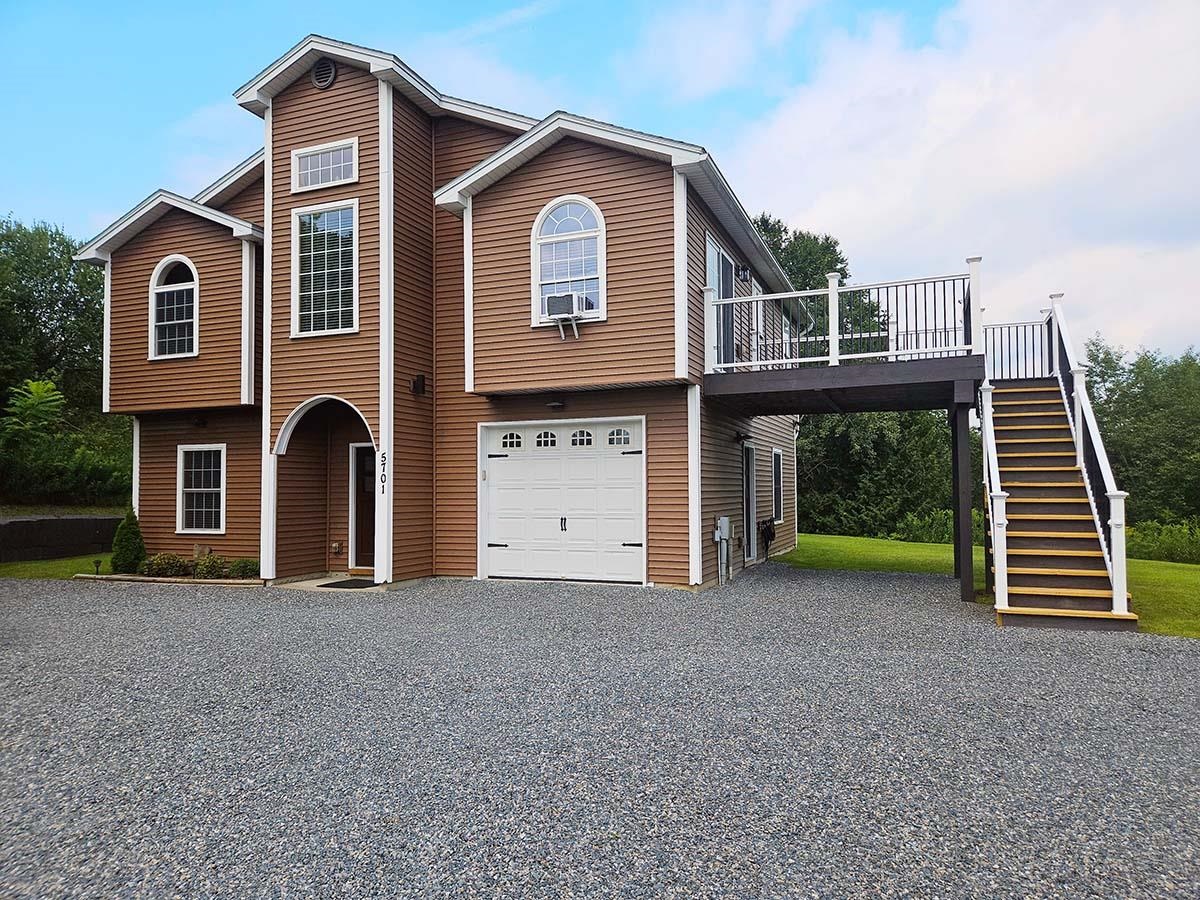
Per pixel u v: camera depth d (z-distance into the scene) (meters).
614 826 3.23
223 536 12.66
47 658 6.46
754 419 14.62
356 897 2.68
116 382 12.86
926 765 3.94
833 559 15.38
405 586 10.76
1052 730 4.51
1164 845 3.07
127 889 2.74
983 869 2.88
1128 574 12.70
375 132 11.07
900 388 10.29
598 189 10.45
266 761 4.02
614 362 10.27
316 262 11.37
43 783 3.75
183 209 12.34
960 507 9.56
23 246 29.38
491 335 10.92
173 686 5.55
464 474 11.66
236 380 12.05
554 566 11.15
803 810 3.40
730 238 12.79
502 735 4.42
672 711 4.87
